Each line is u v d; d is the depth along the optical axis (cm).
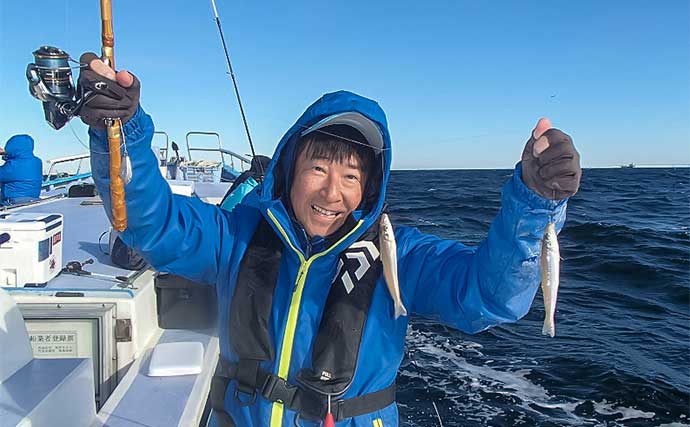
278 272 191
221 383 196
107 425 212
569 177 140
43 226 300
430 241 199
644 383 570
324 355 173
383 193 190
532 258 152
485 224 1905
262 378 183
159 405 229
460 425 496
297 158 195
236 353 187
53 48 145
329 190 183
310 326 184
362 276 183
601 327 771
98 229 489
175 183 482
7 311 191
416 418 510
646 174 7256
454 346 693
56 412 181
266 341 183
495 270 156
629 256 1302
